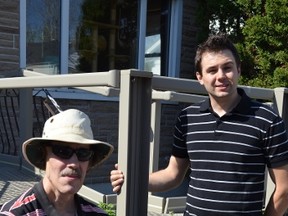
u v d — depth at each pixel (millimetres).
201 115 2012
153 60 6875
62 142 1618
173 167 2217
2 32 5262
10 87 2494
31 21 5594
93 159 1795
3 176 4281
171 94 3625
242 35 6086
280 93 2379
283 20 5395
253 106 1902
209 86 1932
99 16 6266
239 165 1867
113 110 6184
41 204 1623
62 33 5859
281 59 5500
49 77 2178
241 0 5863
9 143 5219
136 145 1821
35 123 5211
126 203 1802
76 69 6043
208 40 1971
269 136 1832
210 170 1928
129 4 6586
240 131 1873
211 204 1916
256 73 5871
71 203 1728
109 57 6406
